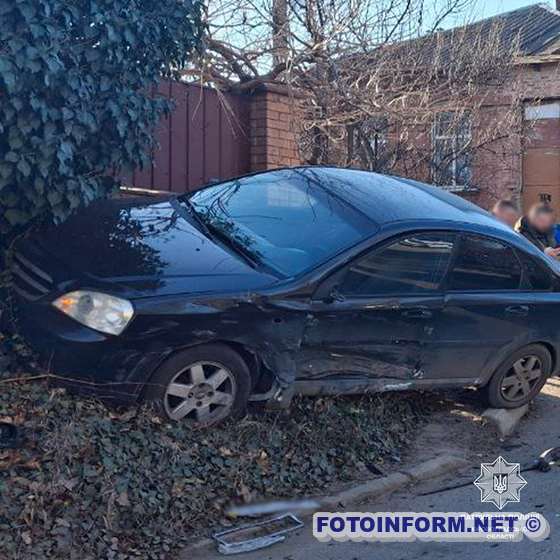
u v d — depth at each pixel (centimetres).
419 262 566
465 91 1250
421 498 507
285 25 921
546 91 1698
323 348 521
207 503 451
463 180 1593
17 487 400
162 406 472
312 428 536
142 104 572
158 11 577
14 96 481
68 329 459
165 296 464
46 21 485
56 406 453
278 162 927
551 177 1702
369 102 964
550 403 709
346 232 550
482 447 601
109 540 401
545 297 631
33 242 530
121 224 554
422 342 566
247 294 483
